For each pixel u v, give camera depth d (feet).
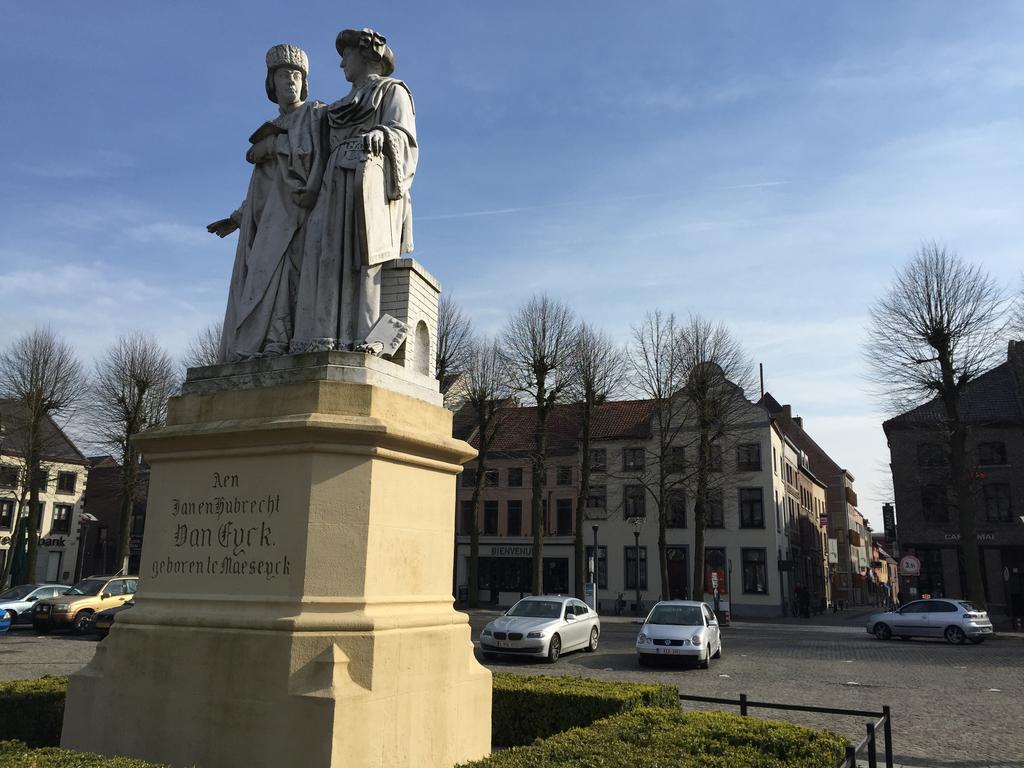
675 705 28.35
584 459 124.57
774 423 152.66
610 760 15.87
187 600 17.15
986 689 46.34
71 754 14.39
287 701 15.03
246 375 18.67
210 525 17.52
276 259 20.24
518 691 27.25
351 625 15.75
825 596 213.05
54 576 165.58
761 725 20.47
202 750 15.70
